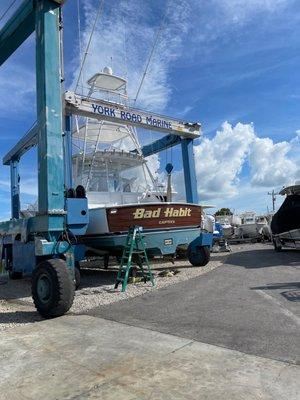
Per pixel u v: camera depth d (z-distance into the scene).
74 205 7.88
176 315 6.18
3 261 12.91
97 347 4.78
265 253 17.19
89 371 4.03
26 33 8.86
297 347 4.39
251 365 3.95
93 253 12.15
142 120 13.44
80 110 11.85
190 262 13.17
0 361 4.50
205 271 11.56
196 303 6.99
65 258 7.32
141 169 14.93
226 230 29.88
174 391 3.47
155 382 3.67
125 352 4.54
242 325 5.37
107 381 3.76
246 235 29.36
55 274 6.53
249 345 4.54
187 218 11.78
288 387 3.44
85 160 13.76
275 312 5.95
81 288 9.74
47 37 7.54
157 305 7.03
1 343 5.18
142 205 10.66
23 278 12.95
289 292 7.45
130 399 3.36
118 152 14.01
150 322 5.86
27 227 10.16
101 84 14.99
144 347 4.68
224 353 4.33
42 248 7.01
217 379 3.66
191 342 4.78
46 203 7.18
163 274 11.00
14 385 3.80
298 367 3.85
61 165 7.38
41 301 6.71
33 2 7.95
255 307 6.36
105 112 12.43
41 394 3.57
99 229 10.80
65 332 5.57
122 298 7.96
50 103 7.38
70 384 3.74
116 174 14.12
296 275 9.65
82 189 8.17
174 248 11.45
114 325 5.80
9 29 8.88
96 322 6.05
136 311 6.65
